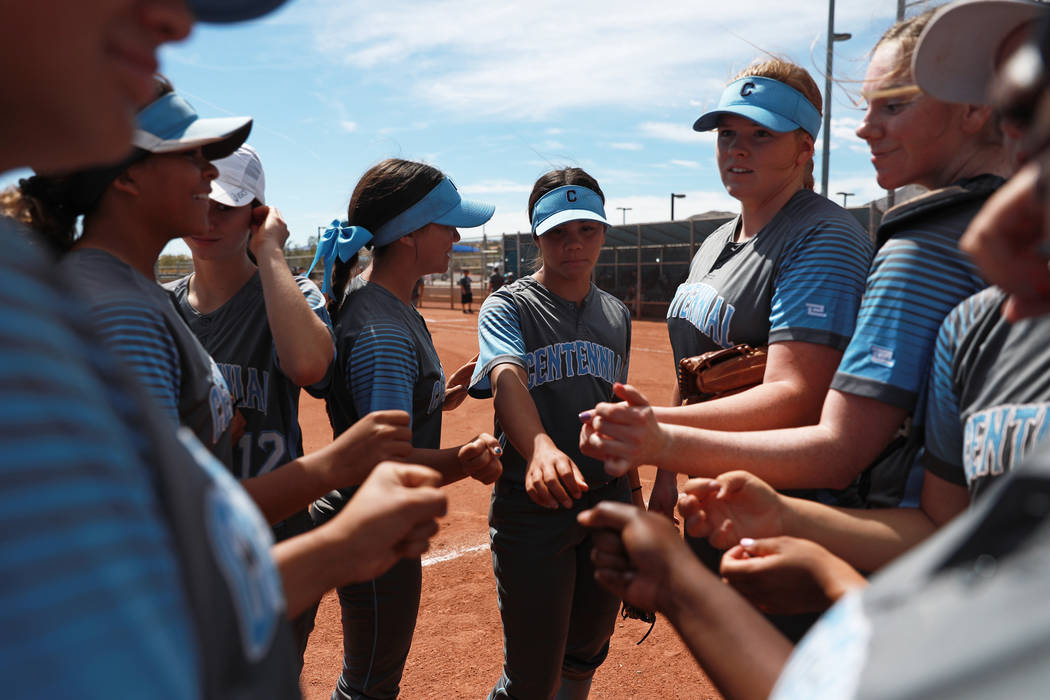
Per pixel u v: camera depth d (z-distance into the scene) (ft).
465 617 11.91
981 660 1.35
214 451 4.98
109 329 3.97
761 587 3.67
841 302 5.90
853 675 1.61
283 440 7.18
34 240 1.79
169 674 1.32
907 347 4.45
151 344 4.15
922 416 4.52
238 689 1.71
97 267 4.23
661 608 3.02
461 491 18.30
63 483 1.25
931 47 3.71
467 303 88.58
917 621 1.58
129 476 1.43
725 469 4.87
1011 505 1.62
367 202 7.77
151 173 4.55
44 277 1.50
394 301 7.84
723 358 6.40
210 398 4.76
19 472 1.21
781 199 6.79
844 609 1.93
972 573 1.60
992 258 1.99
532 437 7.28
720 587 2.90
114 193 4.55
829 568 3.51
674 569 2.97
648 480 17.43
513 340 8.11
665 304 74.28
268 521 5.10
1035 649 1.28
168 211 4.68
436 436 8.30
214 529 1.74
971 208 4.36
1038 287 2.03
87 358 1.54
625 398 5.04
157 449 1.63
